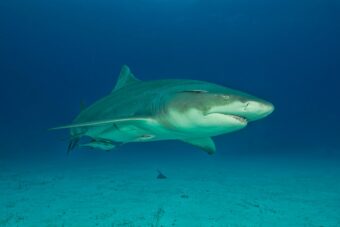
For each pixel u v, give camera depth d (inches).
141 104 211.0
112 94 252.5
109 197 370.0
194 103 167.5
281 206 335.3
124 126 214.7
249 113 161.2
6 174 568.7
